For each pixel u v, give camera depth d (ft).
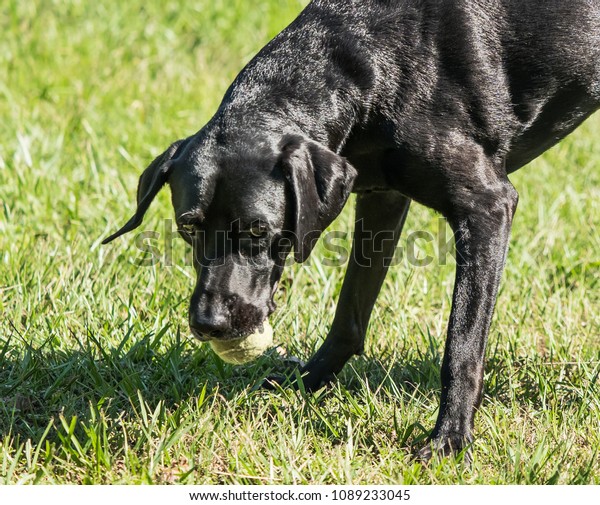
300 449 21.91
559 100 24.34
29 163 36.52
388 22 22.98
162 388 25.04
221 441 22.20
